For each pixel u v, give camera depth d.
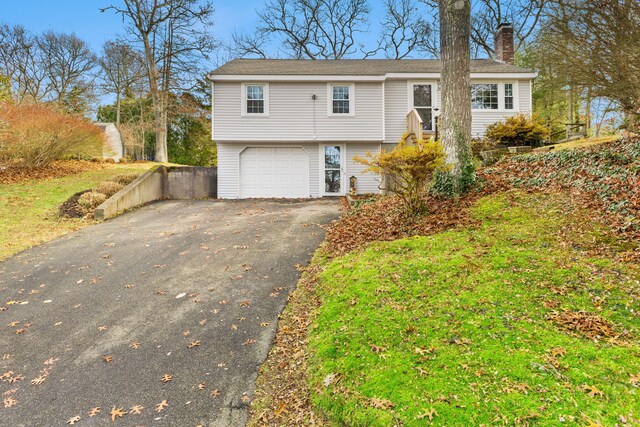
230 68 14.95
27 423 3.09
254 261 6.59
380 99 14.67
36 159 14.45
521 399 2.49
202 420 3.06
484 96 14.98
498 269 4.45
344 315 4.08
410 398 2.70
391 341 3.42
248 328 4.42
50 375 3.71
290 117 14.54
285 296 5.20
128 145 28.42
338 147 15.05
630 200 5.65
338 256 6.27
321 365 3.40
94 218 10.18
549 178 7.63
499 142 12.41
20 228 9.03
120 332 4.46
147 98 28.53
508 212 6.52
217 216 10.49
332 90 14.63
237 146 14.91
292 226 8.90
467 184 7.98
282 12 28.08
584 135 13.64
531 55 19.03
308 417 2.95
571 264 4.34
